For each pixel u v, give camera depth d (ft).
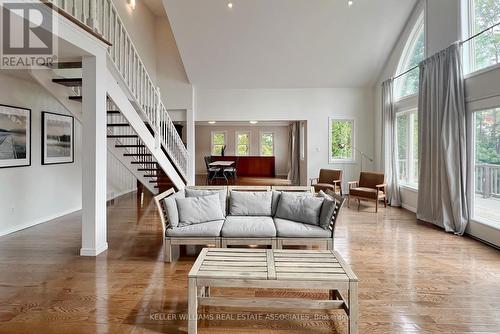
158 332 6.73
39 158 16.15
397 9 19.54
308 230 10.88
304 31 20.95
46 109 16.62
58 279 9.30
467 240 13.41
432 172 16.05
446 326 6.97
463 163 14.05
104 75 11.78
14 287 8.75
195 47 22.17
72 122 18.88
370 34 21.18
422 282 9.21
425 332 6.73
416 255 11.51
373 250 12.07
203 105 25.94
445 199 14.83
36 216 15.93
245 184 33.86
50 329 6.77
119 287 8.80
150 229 15.10
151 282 9.15
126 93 15.07
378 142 24.88
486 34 13.28
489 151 13.20
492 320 7.21
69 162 18.62
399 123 21.97
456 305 7.89
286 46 22.07
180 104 25.71
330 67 23.84
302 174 28.89
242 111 25.89
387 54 22.67
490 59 13.07
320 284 6.44
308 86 25.61
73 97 14.30
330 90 25.77
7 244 12.62
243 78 24.89
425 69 16.70
